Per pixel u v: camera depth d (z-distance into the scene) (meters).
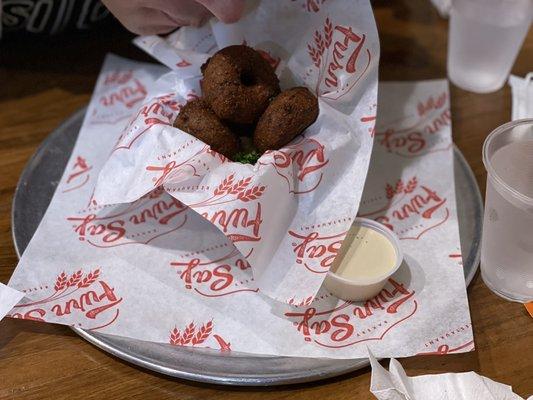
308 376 0.44
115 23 0.81
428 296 0.50
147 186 0.51
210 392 0.45
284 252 0.50
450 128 0.67
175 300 0.50
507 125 0.49
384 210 0.58
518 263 0.48
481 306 0.51
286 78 0.60
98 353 0.47
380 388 0.41
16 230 0.56
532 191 0.50
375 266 0.50
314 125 0.54
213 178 0.50
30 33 0.79
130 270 0.53
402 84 0.73
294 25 0.58
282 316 0.49
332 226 0.51
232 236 0.47
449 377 0.43
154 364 0.45
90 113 0.69
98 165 0.63
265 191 0.49
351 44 0.53
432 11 0.87
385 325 0.48
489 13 0.67
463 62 0.72
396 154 0.64
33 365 0.46
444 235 0.55
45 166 0.63
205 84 0.55
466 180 0.61
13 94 0.72
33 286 0.51
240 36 0.60
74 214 0.58
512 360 0.47
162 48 0.62
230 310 0.49
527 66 0.78
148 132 0.53
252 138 0.57
